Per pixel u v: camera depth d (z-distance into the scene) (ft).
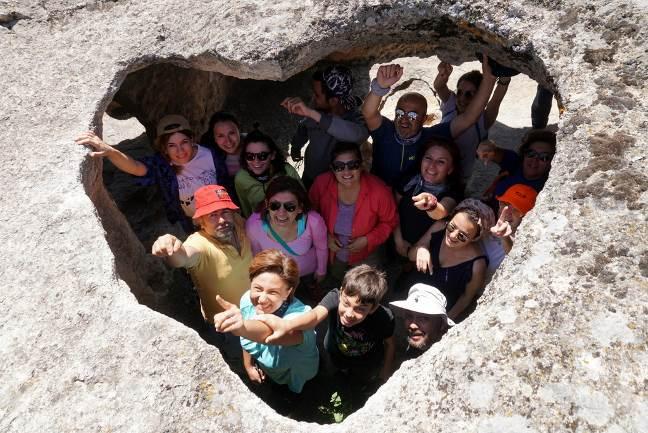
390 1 13.20
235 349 14.29
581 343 8.82
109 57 14.30
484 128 15.88
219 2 14.44
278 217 13.96
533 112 20.77
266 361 12.57
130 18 14.87
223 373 9.71
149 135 20.90
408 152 15.23
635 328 8.86
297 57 13.58
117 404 9.48
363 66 24.68
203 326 15.72
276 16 13.73
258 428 9.16
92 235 11.55
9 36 14.93
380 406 9.14
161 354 9.90
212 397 9.49
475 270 13.65
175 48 14.21
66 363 10.00
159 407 9.39
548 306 9.23
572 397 8.43
